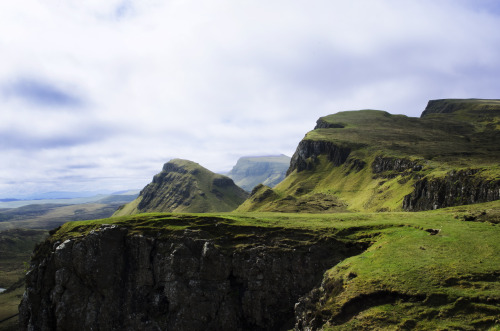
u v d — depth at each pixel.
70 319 71.19
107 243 77.38
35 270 80.25
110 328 71.38
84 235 79.31
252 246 74.19
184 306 69.38
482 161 176.75
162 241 77.50
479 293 40.81
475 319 37.94
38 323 73.44
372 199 179.25
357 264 57.59
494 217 65.88
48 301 75.00
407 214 88.44
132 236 78.88
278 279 69.19
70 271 74.81
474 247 52.66
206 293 69.75
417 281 46.22
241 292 70.88
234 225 80.44
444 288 43.56
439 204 121.56
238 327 67.81
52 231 88.75
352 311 47.00
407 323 40.38
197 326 67.75
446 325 38.25
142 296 74.25
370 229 74.19
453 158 193.00
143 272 75.81
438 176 130.88
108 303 73.19
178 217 85.81
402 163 195.50
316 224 81.12
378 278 49.56
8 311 137.38
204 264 71.94
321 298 57.16
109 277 75.12
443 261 49.75
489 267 45.44
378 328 41.25
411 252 55.72
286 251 71.50
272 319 66.94
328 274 61.81
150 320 70.56
